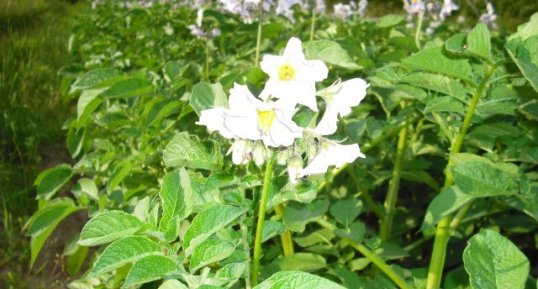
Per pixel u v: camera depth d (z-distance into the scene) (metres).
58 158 0.78
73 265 0.45
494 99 0.31
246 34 0.65
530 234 0.52
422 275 0.34
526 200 0.27
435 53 0.28
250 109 0.18
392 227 0.51
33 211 0.62
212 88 0.25
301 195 0.24
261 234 0.22
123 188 0.43
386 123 0.41
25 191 0.63
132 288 0.35
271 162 0.21
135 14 1.04
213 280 0.18
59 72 0.56
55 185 0.39
